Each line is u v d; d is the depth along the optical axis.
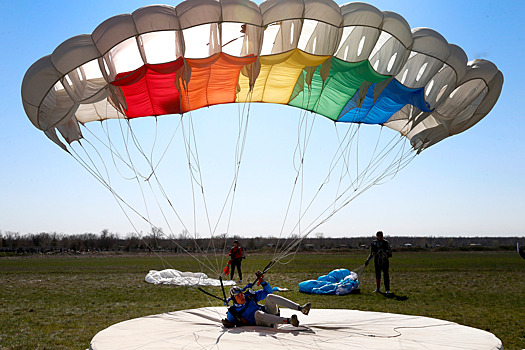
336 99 8.69
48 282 15.44
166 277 15.84
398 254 43.59
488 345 5.01
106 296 11.62
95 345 5.04
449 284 14.08
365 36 6.77
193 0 6.26
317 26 6.70
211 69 7.55
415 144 9.04
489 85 7.77
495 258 32.16
